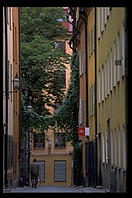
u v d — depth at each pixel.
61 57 67.19
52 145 84.69
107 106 37.56
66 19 73.62
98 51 42.81
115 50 33.25
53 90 67.38
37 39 66.94
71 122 60.03
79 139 56.78
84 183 51.59
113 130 34.47
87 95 49.88
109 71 36.38
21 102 59.66
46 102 67.38
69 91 59.66
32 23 71.38
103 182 40.09
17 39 54.50
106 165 38.09
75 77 58.62
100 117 41.78
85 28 50.69
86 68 50.16
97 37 43.41
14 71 51.44
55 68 66.94
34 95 66.94
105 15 38.03
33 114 60.62
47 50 66.44
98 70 42.94
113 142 34.53
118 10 31.17
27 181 56.59
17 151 53.25
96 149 43.38
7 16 44.62
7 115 41.97
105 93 38.75
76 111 59.69
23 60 65.75
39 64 66.06
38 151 84.62
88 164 48.31
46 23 72.12
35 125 60.84
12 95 48.50
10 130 46.69
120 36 30.70
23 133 60.03
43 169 84.69
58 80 67.25
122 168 30.19
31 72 66.06
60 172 84.69
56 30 72.81
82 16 50.88
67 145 84.44
